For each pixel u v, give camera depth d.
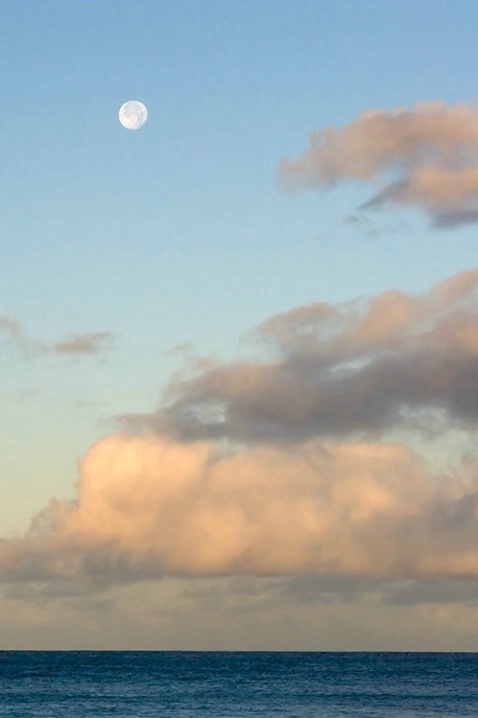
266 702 139.75
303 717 118.12
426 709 128.38
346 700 144.12
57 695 154.38
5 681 195.62
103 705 135.50
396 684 186.88
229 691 164.38
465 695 154.38
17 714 122.81
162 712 124.94
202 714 122.44
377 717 117.69
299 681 197.75
